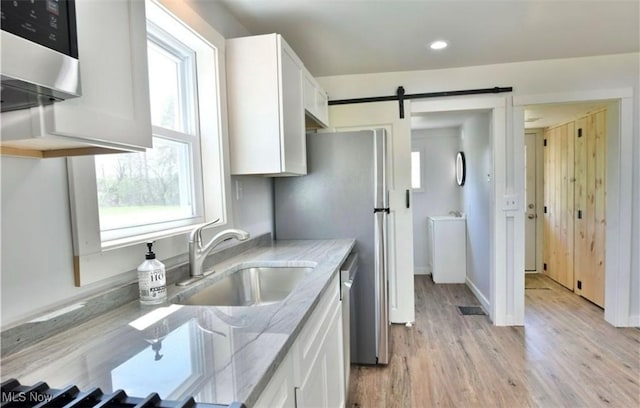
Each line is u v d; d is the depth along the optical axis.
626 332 2.96
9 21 0.59
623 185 2.99
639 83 2.93
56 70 0.67
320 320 1.37
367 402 2.10
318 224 2.54
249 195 2.23
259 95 1.89
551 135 4.60
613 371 2.36
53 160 0.99
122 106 0.87
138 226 1.45
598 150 3.55
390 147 3.19
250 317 1.03
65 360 0.80
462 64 3.06
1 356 0.82
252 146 1.91
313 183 2.54
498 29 2.39
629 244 3.01
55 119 0.71
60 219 1.01
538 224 4.93
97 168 1.25
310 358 1.21
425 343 2.86
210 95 1.82
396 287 3.23
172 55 1.72
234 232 1.57
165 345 0.86
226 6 1.99
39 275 0.95
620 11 2.17
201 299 1.42
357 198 2.49
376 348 2.48
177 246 1.54
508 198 3.13
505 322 3.19
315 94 2.68
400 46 2.63
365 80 3.24
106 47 0.82
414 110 3.20
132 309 1.13
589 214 3.73
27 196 0.92
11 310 0.88
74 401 0.62
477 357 2.61
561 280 4.36
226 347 0.84
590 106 3.40
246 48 1.90
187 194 1.79
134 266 1.27
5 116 0.76
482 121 3.65
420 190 5.22
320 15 2.13
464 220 4.58
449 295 4.11
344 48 2.65
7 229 0.87
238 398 0.63
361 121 3.22
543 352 2.65
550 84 3.03
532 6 2.09
